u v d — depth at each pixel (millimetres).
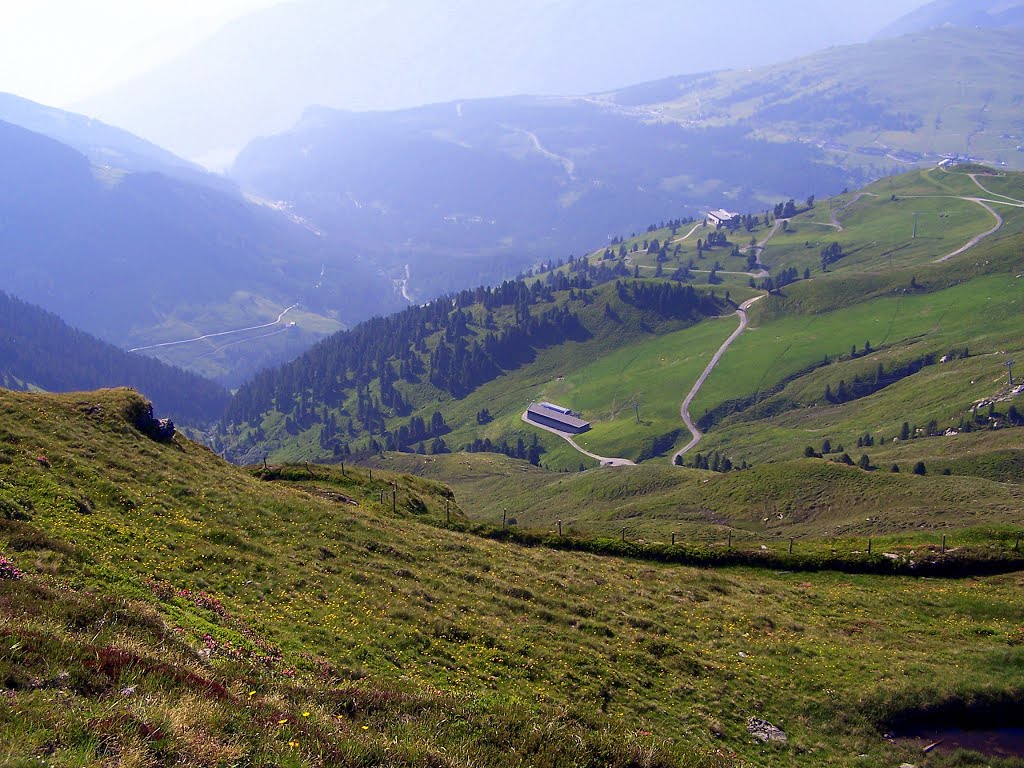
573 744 20734
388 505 64375
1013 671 37125
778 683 35719
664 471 192000
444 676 30156
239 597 32750
